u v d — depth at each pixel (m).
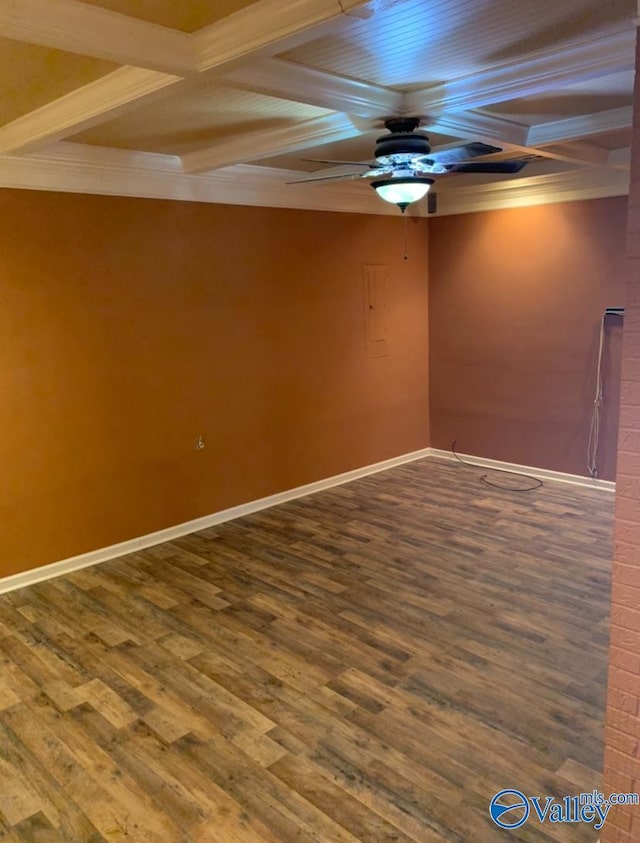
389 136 3.07
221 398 4.66
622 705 1.71
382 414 5.88
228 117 3.17
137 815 2.15
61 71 2.44
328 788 2.24
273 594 3.64
